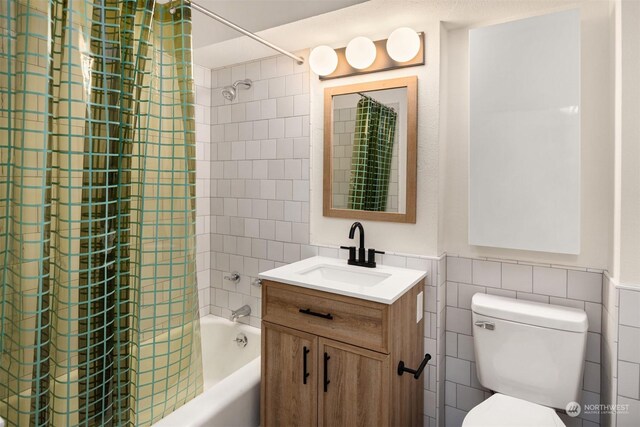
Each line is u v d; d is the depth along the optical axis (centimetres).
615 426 139
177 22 143
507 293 177
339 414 155
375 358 146
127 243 128
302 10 182
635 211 135
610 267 151
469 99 175
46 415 110
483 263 182
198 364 161
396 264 193
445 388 194
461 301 188
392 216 193
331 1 173
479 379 168
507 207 168
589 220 160
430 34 182
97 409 120
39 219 106
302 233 226
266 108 237
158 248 140
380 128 196
